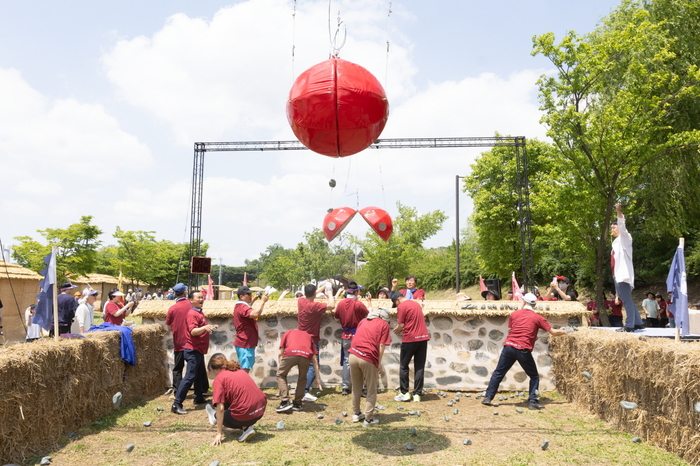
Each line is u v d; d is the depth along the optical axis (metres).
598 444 4.96
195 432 5.58
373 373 5.85
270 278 55.91
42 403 4.91
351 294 8.28
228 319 8.59
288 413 6.48
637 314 6.64
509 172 26.02
